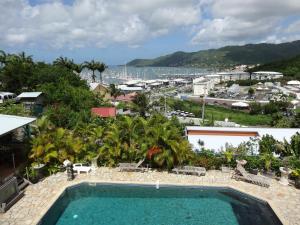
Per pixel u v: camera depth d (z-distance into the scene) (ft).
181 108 258.98
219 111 254.47
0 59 230.27
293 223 49.16
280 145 73.31
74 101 157.38
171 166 72.64
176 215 54.65
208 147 80.84
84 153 78.48
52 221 52.65
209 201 59.88
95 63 320.91
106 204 58.95
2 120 66.54
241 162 68.90
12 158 70.54
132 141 76.18
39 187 63.57
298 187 62.39
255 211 55.52
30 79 196.13
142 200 60.59
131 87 410.31
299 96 308.81
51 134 75.46
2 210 52.80
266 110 242.99
